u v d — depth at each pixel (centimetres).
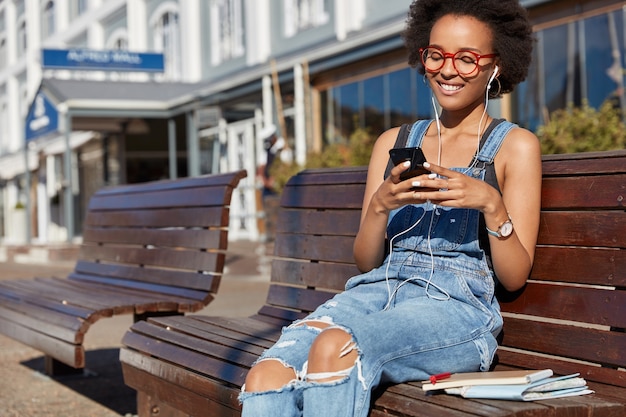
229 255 1255
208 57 2005
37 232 2819
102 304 408
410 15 312
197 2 2045
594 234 263
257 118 1697
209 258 430
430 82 292
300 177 386
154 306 405
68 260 1408
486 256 271
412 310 253
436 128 298
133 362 350
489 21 281
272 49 1748
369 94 1341
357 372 230
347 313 266
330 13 1552
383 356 236
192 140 1811
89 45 2619
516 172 270
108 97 1839
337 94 1415
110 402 461
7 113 3419
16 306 465
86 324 384
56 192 2641
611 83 933
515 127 278
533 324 277
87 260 578
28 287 527
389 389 242
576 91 973
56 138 2388
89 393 482
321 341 233
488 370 267
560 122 840
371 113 1340
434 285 266
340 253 354
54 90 1850
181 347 323
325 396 228
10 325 459
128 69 2022
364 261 288
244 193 1741
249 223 1722
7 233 3158
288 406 233
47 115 2022
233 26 1905
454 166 282
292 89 1554
